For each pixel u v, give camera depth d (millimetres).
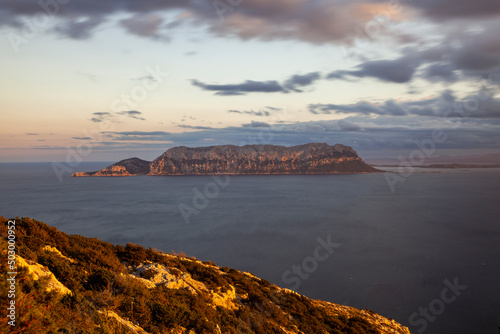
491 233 167125
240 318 16844
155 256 19703
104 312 10445
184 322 12453
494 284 90375
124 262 18141
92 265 14453
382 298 79312
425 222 198125
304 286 88000
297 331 19516
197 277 19562
